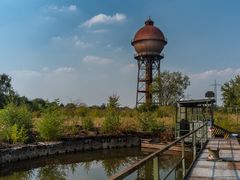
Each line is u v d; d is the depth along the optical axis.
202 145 17.89
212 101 24.80
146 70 68.50
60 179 17.55
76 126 31.52
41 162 22.44
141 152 27.95
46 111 28.28
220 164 11.97
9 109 25.59
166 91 71.31
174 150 26.11
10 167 20.33
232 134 25.45
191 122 25.09
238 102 47.66
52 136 26.42
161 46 68.00
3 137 23.59
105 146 30.02
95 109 42.66
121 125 34.03
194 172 10.56
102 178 17.92
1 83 86.19
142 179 15.79
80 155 26.00
